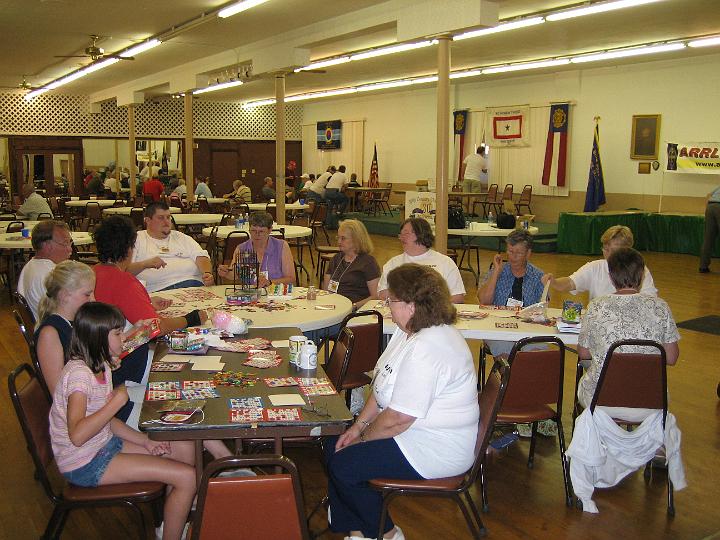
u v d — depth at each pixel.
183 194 17.83
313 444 3.21
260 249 5.37
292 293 4.75
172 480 2.63
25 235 8.43
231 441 3.80
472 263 11.55
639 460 3.36
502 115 16.47
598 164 14.38
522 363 3.34
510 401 3.40
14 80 17.53
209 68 13.73
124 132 20.97
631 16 9.24
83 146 22.27
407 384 2.60
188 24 10.27
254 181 22.94
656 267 11.20
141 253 5.27
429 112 18.36
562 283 4.54
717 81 12.56
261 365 3.06
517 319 4.17
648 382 3.26
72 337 2.59
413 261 4.75
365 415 2.92
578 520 3.24
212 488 1.95
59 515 2.57
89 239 8.53
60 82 17.20
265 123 22.89
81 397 2.48
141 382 3.34
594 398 3.29
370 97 20.25
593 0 8.29
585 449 3.28
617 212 13.38
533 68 14.16
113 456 2.63
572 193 15.28
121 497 2.55
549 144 15.43
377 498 2.67
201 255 5.46
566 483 3.42
